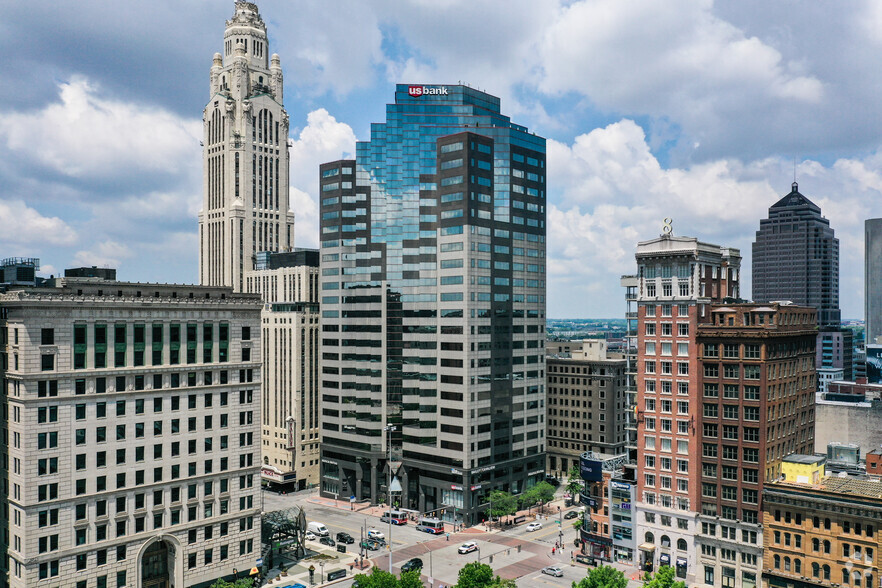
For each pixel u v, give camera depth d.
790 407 142.12
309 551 155.38
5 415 112.12
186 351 127.19
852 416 191.00
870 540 116.69
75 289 115.50
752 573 131.38
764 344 131.62
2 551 112.56
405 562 144.75
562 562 149.00
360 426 197.38
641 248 148.88
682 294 142.50
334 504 198.62
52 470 109.62
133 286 122.50
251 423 136.75
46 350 109.62
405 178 195.62
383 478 195.75
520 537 167.75
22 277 153.00
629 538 147.75
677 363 142.62
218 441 131.12
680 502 141.50
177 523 124.88
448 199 185.12
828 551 121.50
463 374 178.38
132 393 119.00
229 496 132.38
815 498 122.31
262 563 136.50
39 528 108.06
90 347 114.88
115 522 116.62
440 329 184.25
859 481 130.00
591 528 154.50
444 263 184.62
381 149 199.75
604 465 154.38
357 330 199.75
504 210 192.38
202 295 131.38
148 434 121.12
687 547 140.12
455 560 149.50
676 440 142.50
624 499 148.88
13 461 109.56
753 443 132.38
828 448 170.75
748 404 133.25
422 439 186.38
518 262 196.00
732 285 159.88
